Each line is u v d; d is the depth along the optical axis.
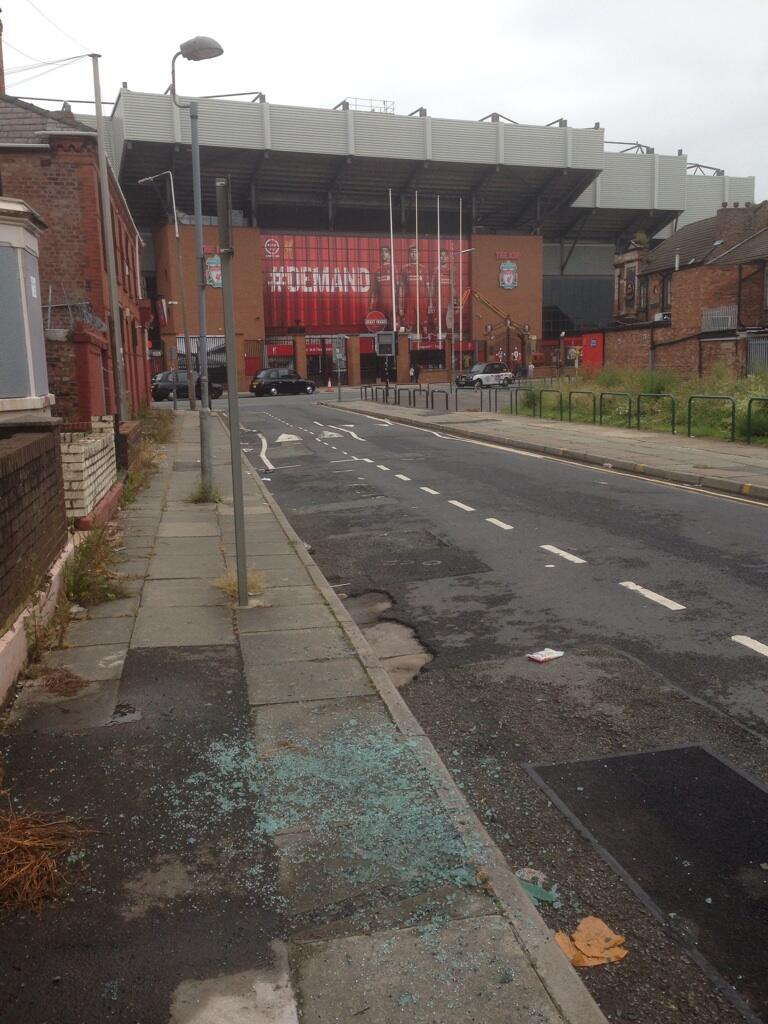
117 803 4.22
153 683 5.87
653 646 6.96
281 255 79.88
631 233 94.62
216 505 14.38
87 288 26.45
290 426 32.81
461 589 9.00
